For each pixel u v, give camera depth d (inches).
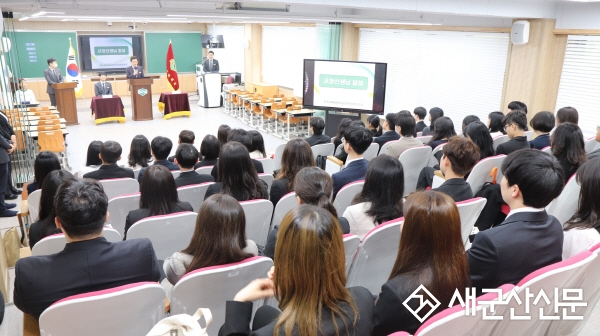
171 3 300.0
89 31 657.0
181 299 76.8
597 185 83.7
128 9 230.8
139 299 70.3
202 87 585.6
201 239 79.0
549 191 72.6
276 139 426.3
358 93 379.2
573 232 85.8
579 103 286.4
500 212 134.9
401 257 64.6
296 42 526.9
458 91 362.9
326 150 232.1
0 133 225.6
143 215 113.7
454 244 61.9
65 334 68.5
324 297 47.3
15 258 150.2
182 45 721.0
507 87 315.0
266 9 369.1
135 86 490.3
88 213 73.7
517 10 276.1
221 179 131.6
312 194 94.0
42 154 153.6
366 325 49.8
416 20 357.4
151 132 444.1
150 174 112.3
